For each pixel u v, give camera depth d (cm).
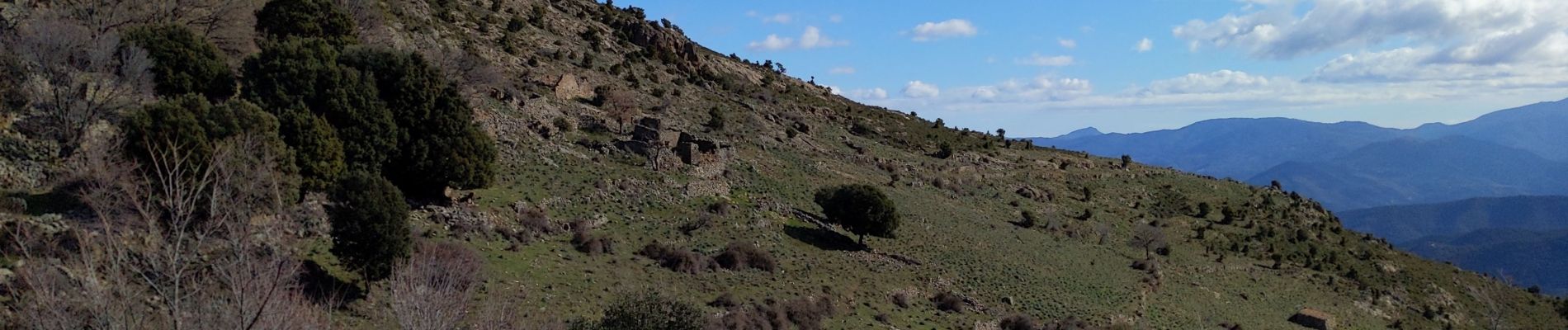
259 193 1725
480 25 10425
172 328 1470
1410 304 9206
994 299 5597
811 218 6606
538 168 5769
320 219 3675
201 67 4456
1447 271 11344
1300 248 10638
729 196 6575
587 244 4544
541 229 4641
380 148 4497
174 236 1512
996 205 9469
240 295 1404
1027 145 15112
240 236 1482
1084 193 11200
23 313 1602
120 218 2003
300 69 4525
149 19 5438
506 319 2581
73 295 1512
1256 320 7106
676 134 7319
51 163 3381
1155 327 5994
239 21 6181
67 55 3834
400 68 4894
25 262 1798
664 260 4662
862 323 4456
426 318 1995
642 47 13112
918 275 5697
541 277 3900
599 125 7531
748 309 4094
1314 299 8362
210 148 3048
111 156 3011
